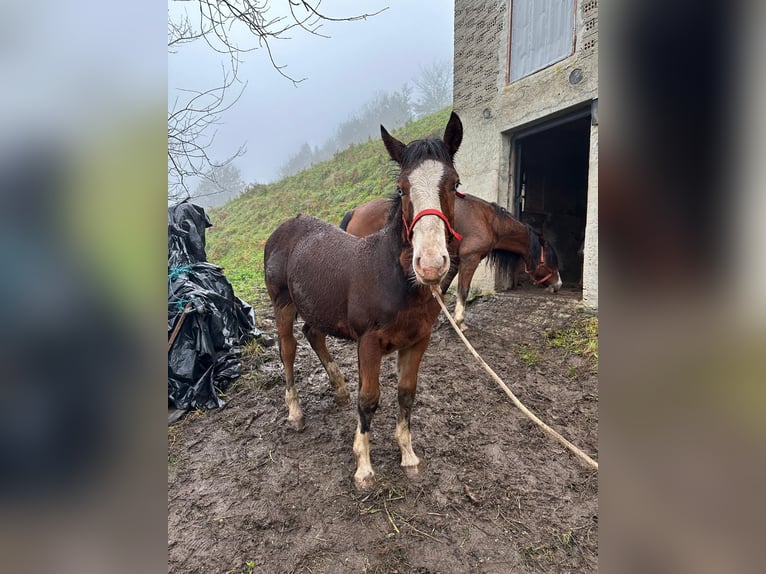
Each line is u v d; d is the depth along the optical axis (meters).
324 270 2.50
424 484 2.33
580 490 2.29
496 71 5.96
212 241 15.83
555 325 4.61
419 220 1.77
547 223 7.31
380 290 2.11
